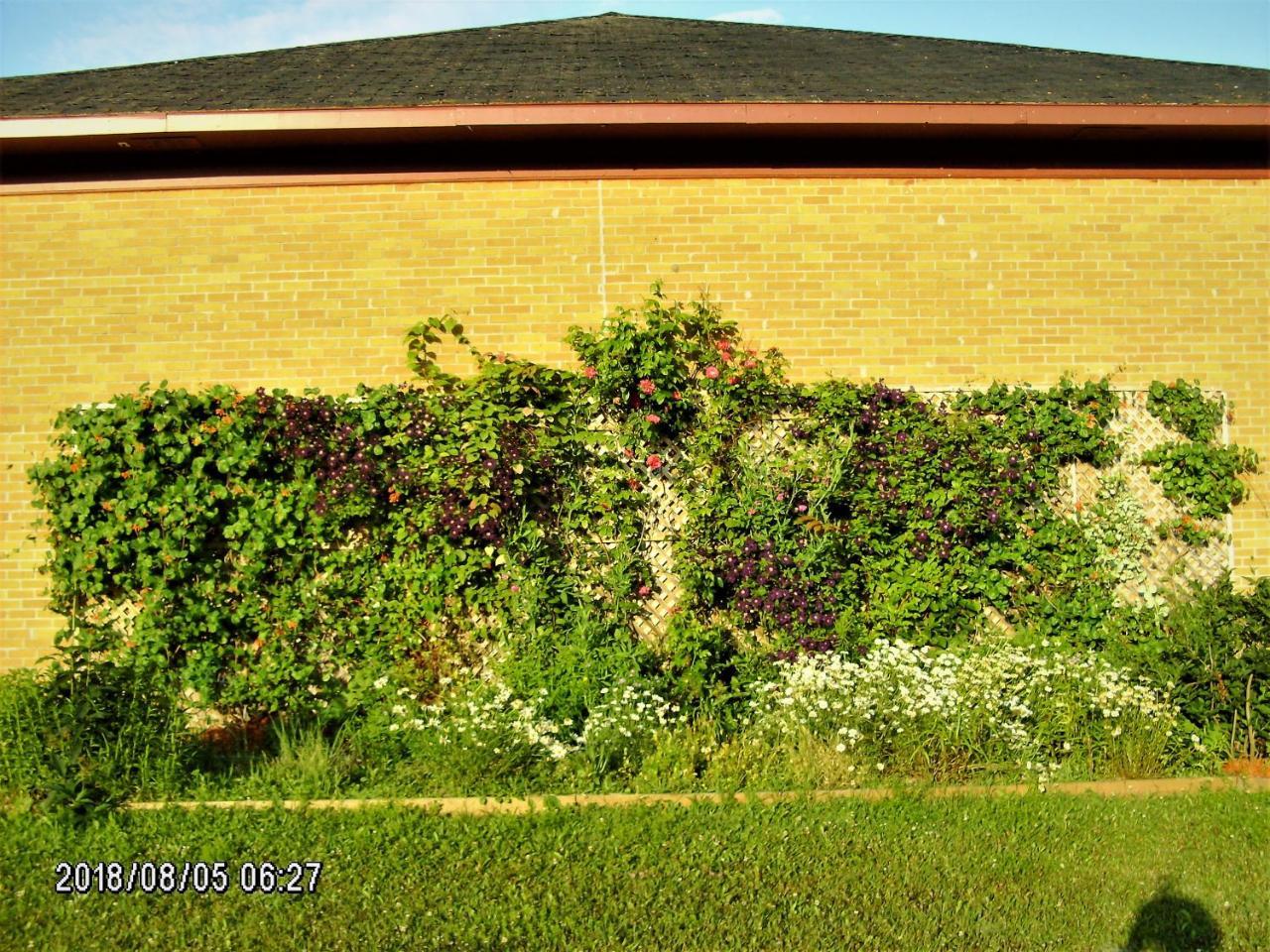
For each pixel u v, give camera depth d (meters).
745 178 7.39
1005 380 7.46
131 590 6.68
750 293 7.37
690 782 5.59
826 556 6.82
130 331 7.22
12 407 7.17
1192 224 7.65
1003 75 8.45
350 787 5.61
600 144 7.27
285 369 7.22
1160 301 7.61
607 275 7.32
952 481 7.05
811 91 7.45
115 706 5.52
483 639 6.79
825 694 5.94
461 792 5.50
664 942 4.05
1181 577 7.41
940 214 7.48
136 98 7.48
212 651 6.55
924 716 5.86
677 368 7.11
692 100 6.95
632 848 4.82
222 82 8.01
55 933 4.12
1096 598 7.11
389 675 6.55
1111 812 5.27
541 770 5.69
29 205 7.26
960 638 6.95
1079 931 4.16
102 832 4.93
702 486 7.08
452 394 7.04
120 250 7.25
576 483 6.98
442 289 7.27
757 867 4.64
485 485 6.59
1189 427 7.47
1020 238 7.52
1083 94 7.51
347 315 7.24
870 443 7.07
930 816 5.19
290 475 6.76
